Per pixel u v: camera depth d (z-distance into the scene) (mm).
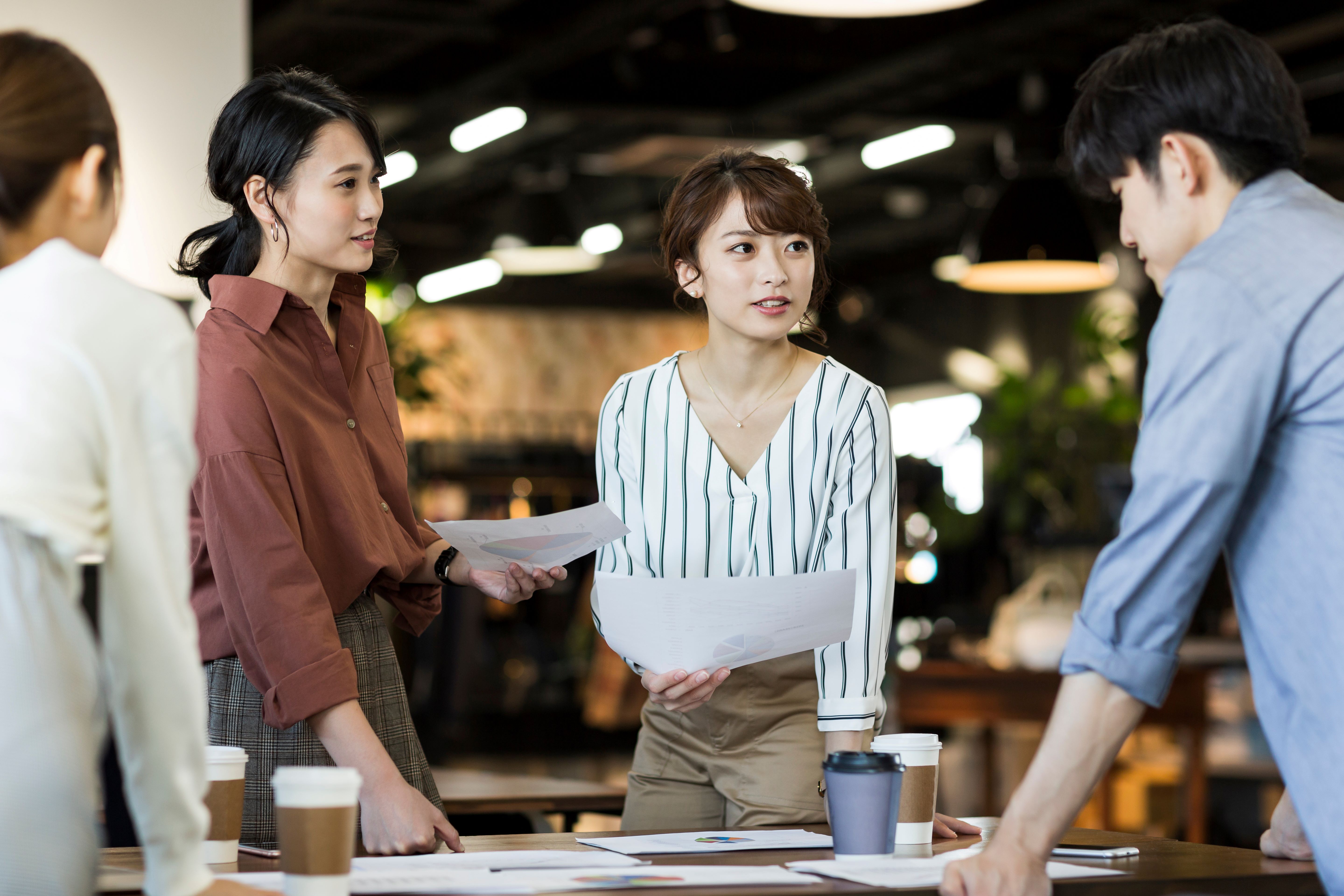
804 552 2252
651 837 1879
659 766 2301
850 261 16078
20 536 1247
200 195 4191
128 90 4133
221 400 1959
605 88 8805
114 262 4070
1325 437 1455
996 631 6797
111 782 2818
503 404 16875
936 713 6039
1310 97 8992
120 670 1293
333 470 2051
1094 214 11688
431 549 2338
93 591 2811
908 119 9477
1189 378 1457
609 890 1398
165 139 4168
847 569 2033
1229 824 6781
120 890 1444
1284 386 1460
